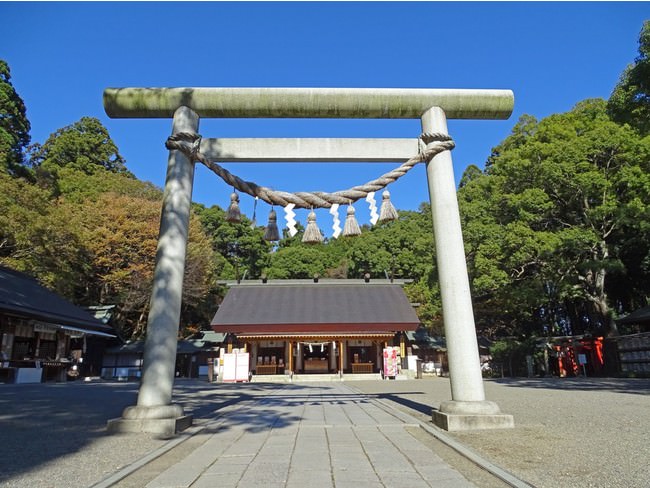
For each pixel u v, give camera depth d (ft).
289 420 19.62
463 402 17.01
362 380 72.74
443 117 20.77
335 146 20.85
